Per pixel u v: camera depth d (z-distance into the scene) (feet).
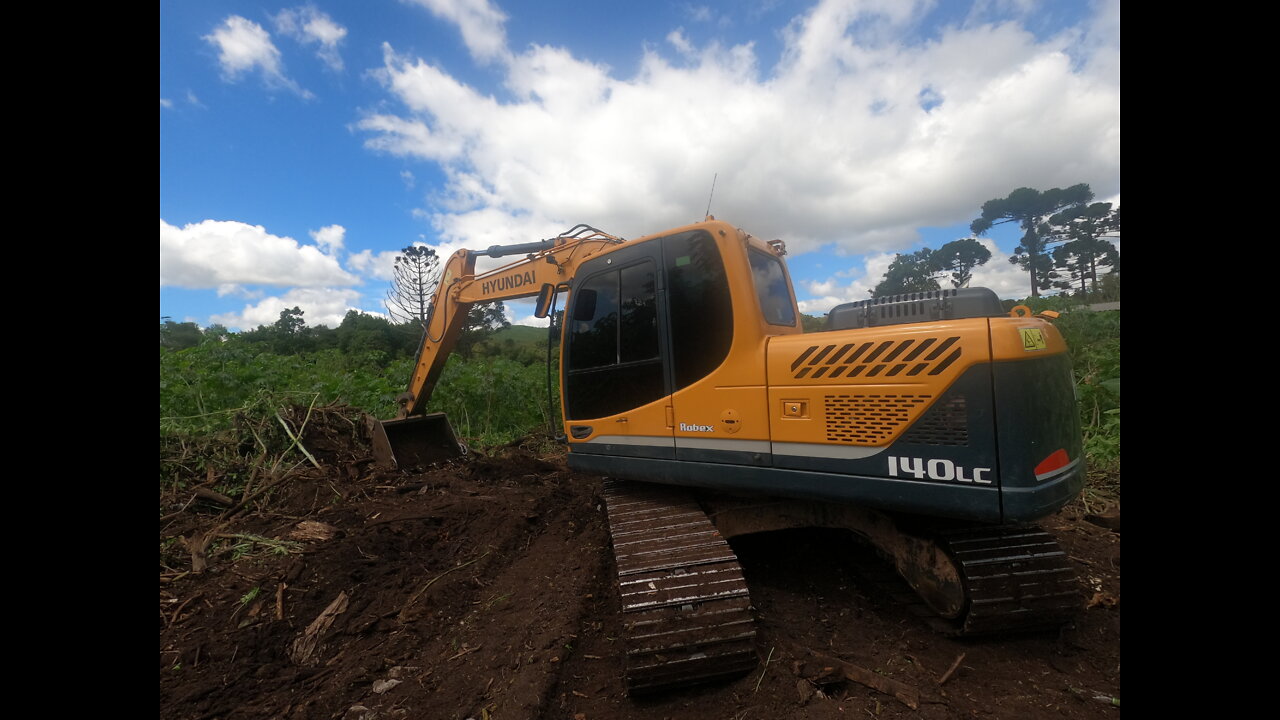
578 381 14.70
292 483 19.98
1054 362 9.38
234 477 19.95
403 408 25.57
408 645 11.51
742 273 11.66
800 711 8.80
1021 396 8.70
